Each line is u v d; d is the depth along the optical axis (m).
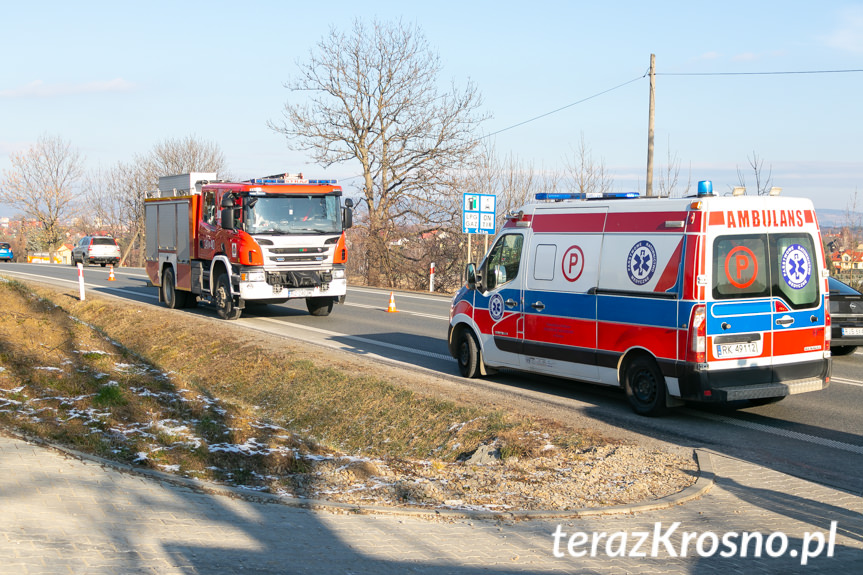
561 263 10.26
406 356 13.97
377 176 37.94
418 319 19.52
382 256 37.28
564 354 10.21
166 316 18.81
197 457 7.35
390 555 5.00
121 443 7.52
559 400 10.30
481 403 9.98
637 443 8.13
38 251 76.69
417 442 9.34
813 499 6.38
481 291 11.55
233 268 18.14
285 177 19.05
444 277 37.78
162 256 22.00
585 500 6.39
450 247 37.69
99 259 50.19
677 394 8.82
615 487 6.71
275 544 5.05
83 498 5.57
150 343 16.67
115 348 13.18
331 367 12.56
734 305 8.73
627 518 5.94
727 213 8.72
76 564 4.38
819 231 9.34
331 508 5.99
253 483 6.75
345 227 18.59
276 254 17.81
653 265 9.06
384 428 10.06
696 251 8.63
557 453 7.86
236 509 5.77
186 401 9.61
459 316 11.94
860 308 13.27
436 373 12.34
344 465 7.42
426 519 5.82
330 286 18.47
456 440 8.91
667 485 6.74
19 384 9.77
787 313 9.05
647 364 9.21
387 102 37.41
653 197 9.49
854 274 23.45
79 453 6.72
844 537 5.52
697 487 6.61
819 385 9.30
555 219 10.43
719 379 8.66
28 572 4.20
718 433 8.62
